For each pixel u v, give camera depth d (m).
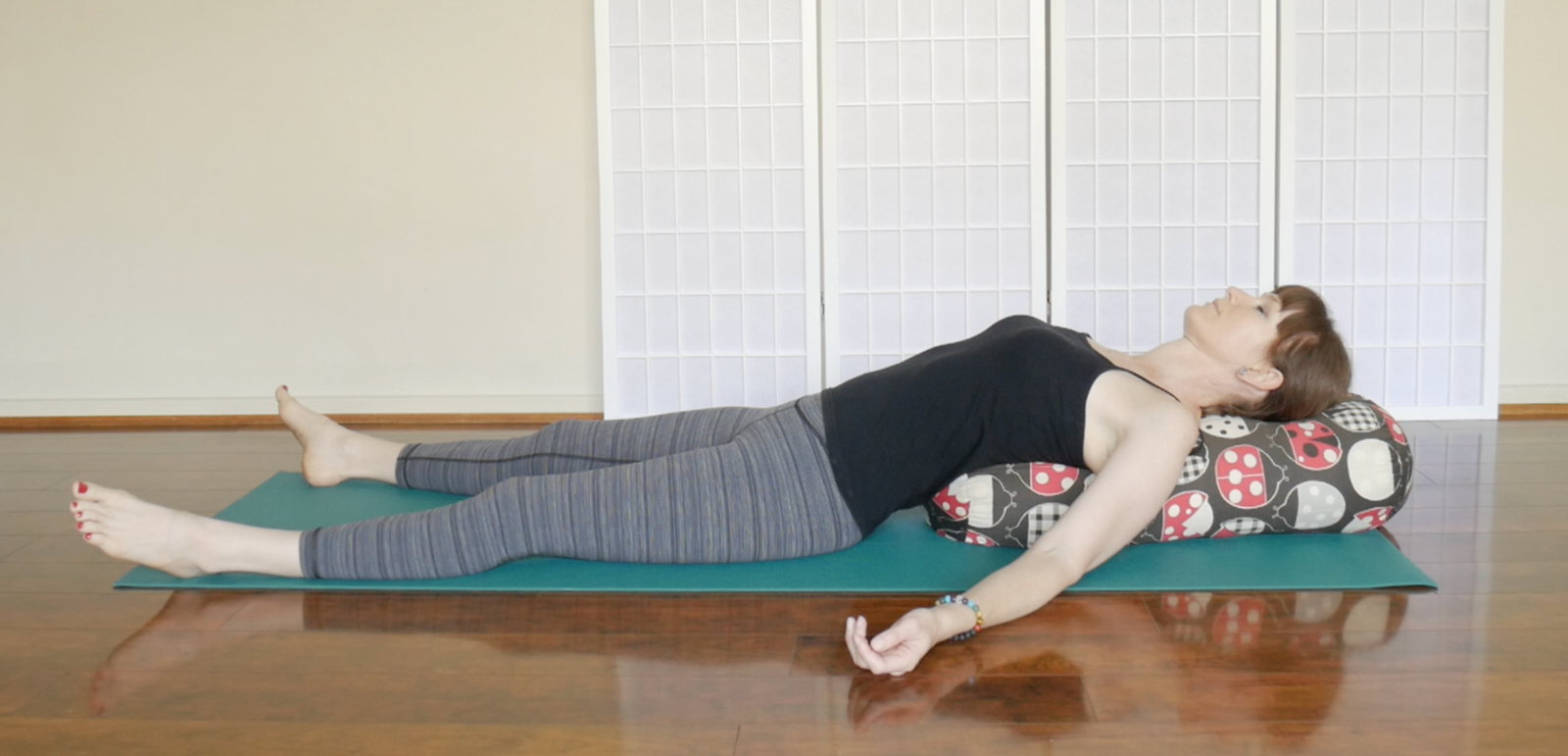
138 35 4.08
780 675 1.98
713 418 2.55
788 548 2.33
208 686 1.95
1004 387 2.28
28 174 4.16
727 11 3.76
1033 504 2.46
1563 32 3.88
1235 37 3.69
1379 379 3.85
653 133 3.82
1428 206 3.77
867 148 3.78
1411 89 3.73
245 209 4.15
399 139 4.09
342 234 4.15
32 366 4.25
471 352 4.19
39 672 2.01
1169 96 3.72
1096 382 2.19
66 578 2.48
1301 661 2.00
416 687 1.94
